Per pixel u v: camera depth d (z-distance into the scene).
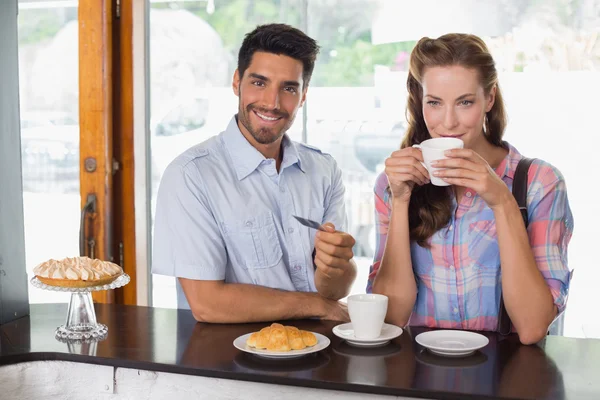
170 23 2.97
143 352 1.57
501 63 2.74
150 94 3.00
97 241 2.97
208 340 1.67
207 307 1.85
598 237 2.70
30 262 3.09
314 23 2.88
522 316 1.62
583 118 2.68
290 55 1.94
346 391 1.38
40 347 1.61
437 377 1.39
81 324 1.73
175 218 1.93
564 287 1.66
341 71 2.88
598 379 1.38
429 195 1.75
